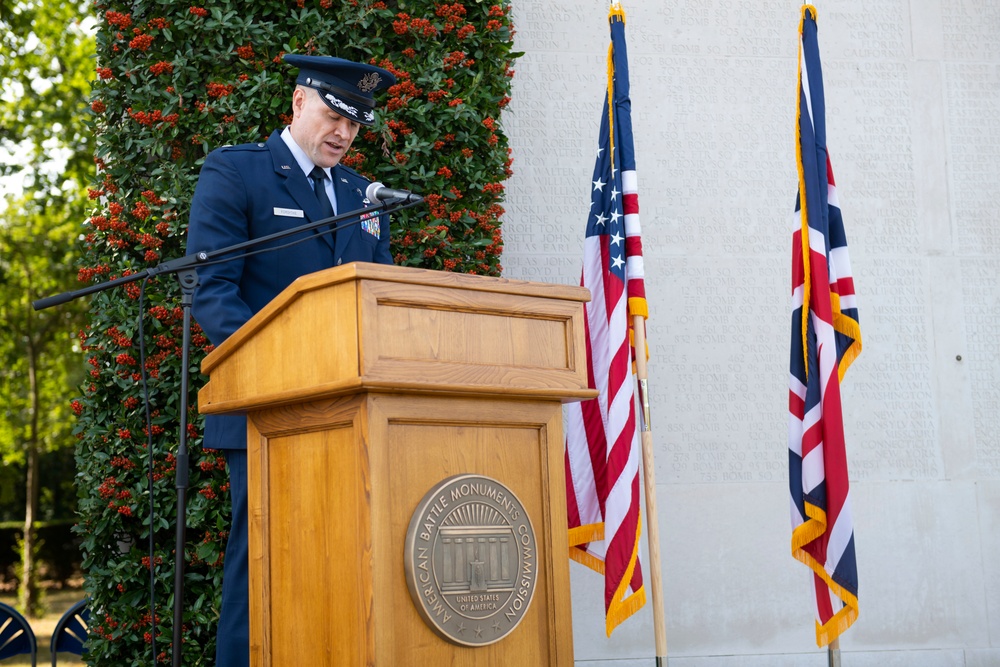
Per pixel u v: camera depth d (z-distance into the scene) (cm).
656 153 627
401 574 226
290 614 247
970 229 654
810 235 465
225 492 454
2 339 1652
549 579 251
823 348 455
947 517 623
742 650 591
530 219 603
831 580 441
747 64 641
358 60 513
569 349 262
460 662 232
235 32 488
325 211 347
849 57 655
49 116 1422
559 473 257
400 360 229
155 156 485
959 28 668
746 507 605
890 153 652
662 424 606
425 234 495
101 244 477
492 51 536
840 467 445
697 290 620
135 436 458
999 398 641
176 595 293
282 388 246
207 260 300
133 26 486
